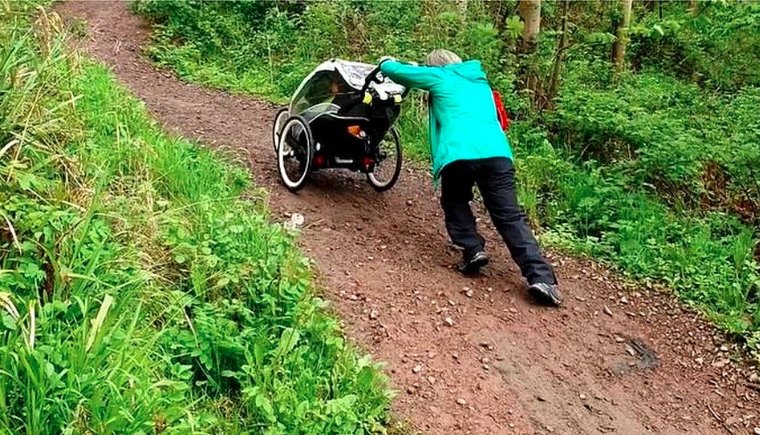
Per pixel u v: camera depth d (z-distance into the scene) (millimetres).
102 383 2684
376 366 3982
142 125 6277
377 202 6766
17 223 3385
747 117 8016
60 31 5195
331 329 4102
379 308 4863
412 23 11727
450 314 4941
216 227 4414
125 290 3434
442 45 9742
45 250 3219
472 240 5457
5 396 2566
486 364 4473
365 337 4520
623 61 10641
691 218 6582
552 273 5238
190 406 3027
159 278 3805
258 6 14789
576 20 11219
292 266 4492
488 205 5355
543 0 11219
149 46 13312
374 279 5250
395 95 6059
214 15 14305
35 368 2635
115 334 2969
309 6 13539
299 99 6734
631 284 5699
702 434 4141
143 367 2947
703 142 7316
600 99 8086
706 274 5715
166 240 4078
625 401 4344
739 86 10617
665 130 7352
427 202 6965
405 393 4082
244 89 11539
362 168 6594
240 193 6102
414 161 8148
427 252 5859
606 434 4031
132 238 3893
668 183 7102
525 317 5047
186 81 11914
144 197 4418
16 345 2668
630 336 5012
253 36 13906
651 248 6027
